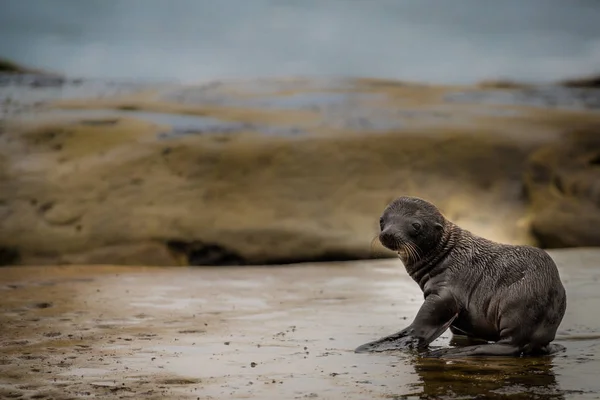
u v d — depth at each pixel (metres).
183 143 63.84
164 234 58.44
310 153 63.41
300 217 60.22
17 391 22.53
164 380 23.62
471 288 28.64
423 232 29.20
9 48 93.06
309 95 81.12
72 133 65.50
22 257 57.28
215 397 21.80
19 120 68.12
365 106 77.00
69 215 58.91
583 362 25.70
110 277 47.81
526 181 64.31
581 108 81.19
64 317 34.09
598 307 35.50
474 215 62.28
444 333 31.14
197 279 47.00
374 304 37.50
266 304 37.62
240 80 88.06
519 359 26.28
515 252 28.39
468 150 65.12
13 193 59.91
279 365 25.42
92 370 24.86
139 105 74.56
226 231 58.91
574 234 61.88
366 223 60.28
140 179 61.06
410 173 63.09
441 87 87.81
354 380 23.48
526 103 82.06
